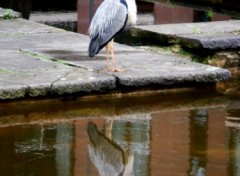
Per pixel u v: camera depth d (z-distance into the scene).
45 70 13.99
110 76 13.62
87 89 13.24
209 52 16.34
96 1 25.64
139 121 12.24
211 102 13.74
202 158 10.15
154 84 13.88
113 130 11.64
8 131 11.42
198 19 25.45
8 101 12.70
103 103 13.32
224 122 12.24
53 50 15.96
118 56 15.60
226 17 24.58
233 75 16.36
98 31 13.99
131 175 9.40
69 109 12.88
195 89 14.40
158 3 27.64
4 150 10.42
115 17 13.93
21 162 9.91
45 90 12.88
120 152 10.47
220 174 9.44
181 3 28.06
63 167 9.70
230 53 16.50
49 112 12.62
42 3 27.73
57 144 10.77
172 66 14.77
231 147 10.73
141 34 17.84
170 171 9.57
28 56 15.29
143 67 14.55
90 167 9.72
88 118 12.38
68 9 27.23
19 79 13.20
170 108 13.23
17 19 20.12
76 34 18.23
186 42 16.56
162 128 11.79
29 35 17.88
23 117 12.26
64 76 13.54
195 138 11.20
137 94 13.82
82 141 10.97
